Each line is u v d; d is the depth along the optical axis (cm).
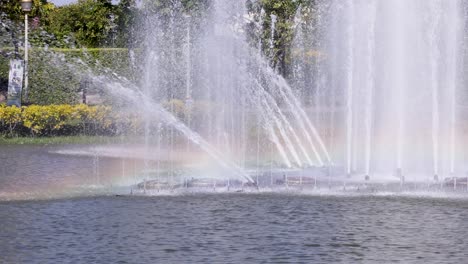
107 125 3158
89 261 1102
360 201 1591
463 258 1122
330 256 1132
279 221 1379
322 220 1388
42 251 1158
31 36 4450
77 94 4031
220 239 1238
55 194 1677
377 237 1254
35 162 2302
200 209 1495
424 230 1305
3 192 1705
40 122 3080
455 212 1466
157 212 1462
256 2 4288
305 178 1906
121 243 1209
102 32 5044
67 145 2858
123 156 2508
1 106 3080
